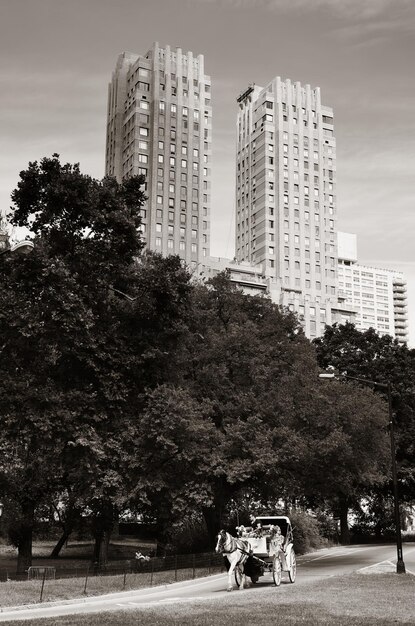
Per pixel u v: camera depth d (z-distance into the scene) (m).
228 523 46.81
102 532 43.84
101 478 32.16
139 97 152.25
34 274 31.05
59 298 30.23
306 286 161.00
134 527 71.75
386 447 44.00
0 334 31.86
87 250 34.06
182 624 15.08
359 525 72.00
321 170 169.75
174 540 45.25
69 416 31.17
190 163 152.50
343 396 41.69
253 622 15.38
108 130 162.38
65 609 20.62
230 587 24.91
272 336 44.00
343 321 159.62
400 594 22.53
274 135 167.50
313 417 39.09
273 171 165.50
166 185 149.12
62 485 38.59
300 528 50.56
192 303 38.56
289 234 162.38
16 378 32.31
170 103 153.62
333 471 40.72
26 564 37.41
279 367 41.88
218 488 39.31
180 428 32.88
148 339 34.84
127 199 37.41
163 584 28.22
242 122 177.75
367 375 62.38
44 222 34.62
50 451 33.31
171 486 34.19
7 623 15.31
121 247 35.22
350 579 28.16
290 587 25.39
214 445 36.00
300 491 42.38
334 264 165.25
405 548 56.03
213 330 41.50
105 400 33.34
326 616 16.69
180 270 35.16
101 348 33.09
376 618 16.50
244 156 174.50
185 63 158.00
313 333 154.38
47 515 41.75
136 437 33.38
